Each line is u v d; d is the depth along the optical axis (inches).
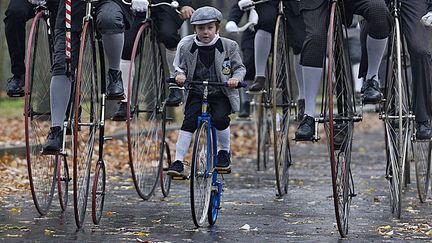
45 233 491.8
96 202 522.3
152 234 491.5
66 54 489.7
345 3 503.8
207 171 513.3
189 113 524.7
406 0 536.1
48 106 545.3
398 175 548.4
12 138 1144.2
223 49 523.2
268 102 682.2
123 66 605.0
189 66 526.3
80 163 543.2
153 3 609.6
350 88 505.7
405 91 550.6
